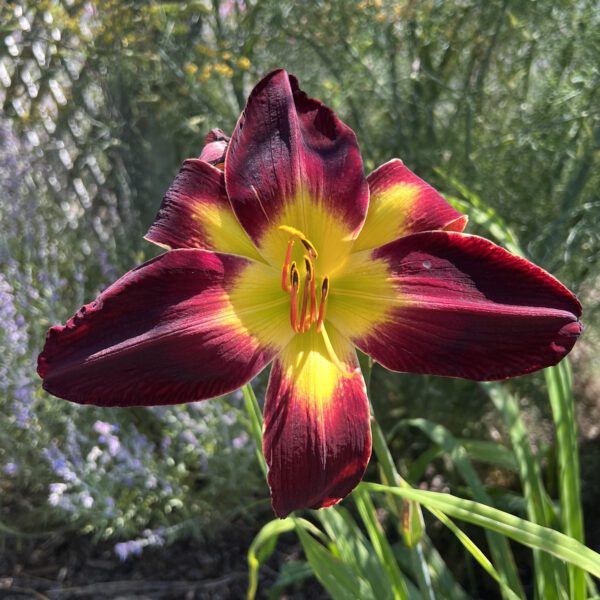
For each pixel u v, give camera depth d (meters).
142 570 0.41
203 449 0.40
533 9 0.38
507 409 0.31
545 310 0.17
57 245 0.50
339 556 0.29
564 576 0.27
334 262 0.20
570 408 0.26
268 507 0.45
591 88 0.37
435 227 0.20
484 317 0.17
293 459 0.18
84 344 0.17
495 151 0.42
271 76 0.19
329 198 0.19
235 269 0.19
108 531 0.38
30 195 0.48
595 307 0.41
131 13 0.44
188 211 0.19
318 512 0.30
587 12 0.37
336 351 0.19
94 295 0.48
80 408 0.43
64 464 0.37
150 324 0.17
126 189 0.54
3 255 0.45
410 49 0.41
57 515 0.41
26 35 0.48
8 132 0.47
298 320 0.19
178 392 0.17
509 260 0.18
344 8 0.40
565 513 0.26
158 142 0.51
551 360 0.17
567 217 0.37
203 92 0.45
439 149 0.43
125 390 0.17
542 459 0.45
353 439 0.18
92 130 0.53
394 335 0.19
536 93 0.43
